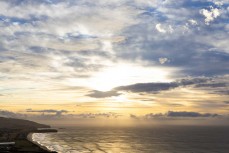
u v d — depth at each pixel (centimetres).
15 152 14338
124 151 17562
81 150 17600
